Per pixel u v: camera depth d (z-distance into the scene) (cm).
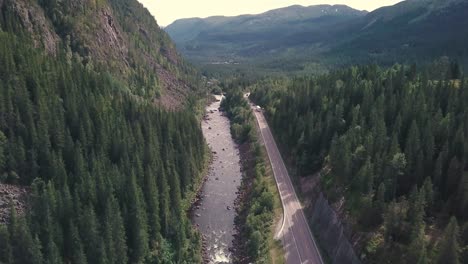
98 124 11100
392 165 8600
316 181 11562
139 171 10131
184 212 10988
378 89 13825
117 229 8306
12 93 10138
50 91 11238
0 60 10744
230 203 12431
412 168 8812
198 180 13600
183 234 9625
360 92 14000
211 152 16650
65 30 16312
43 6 16012
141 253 8781
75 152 9575
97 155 10125
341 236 8788
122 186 9462
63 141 10038
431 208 7906
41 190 8919
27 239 7350
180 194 11312
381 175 8938
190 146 13525
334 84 16350
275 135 17025
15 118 9838
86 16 17800
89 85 13262
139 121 12775
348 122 12688
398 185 8744
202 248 10044
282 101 17888
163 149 12156
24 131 9738
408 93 12338
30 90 10950
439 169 8244
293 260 8938
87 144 10506
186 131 14300
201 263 9481
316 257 9025
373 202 8425
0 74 10650
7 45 11594
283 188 12338
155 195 9644
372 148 9819
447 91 12200
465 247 6606
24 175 9288
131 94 16062
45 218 7956
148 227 9306
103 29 18550
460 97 11375
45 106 10288
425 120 10306
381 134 9975
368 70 17438
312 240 9662
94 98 12106
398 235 7450
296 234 9925
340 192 9831
